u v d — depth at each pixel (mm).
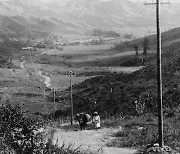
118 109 40844
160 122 17375
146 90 44031
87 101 54969
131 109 38562
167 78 43875
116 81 68062
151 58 167625
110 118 36312
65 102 71688
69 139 21938
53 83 127438
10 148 7273
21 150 7355
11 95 89625
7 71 151875
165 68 48938
